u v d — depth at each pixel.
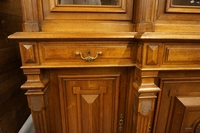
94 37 0.53
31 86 0.56
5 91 0.82
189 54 0.55
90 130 0.73
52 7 0.55
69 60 0.57
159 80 0.66
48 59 0.56
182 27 0.58
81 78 0.64
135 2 0.56
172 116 0.71
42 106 0.60
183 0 0.57
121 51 0.58
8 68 0.86
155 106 0.69
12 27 0.91
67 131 0.72
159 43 0.53
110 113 0.71
